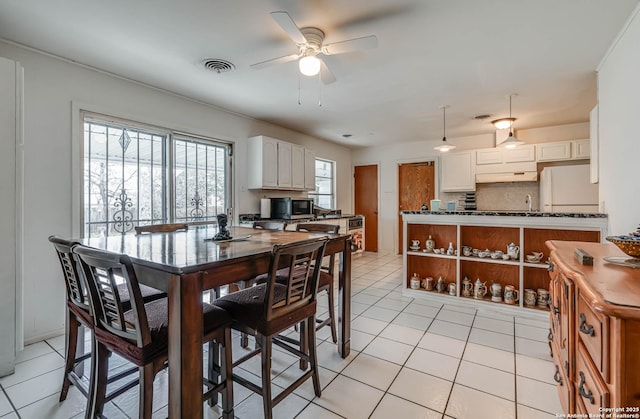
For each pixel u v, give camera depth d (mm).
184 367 1214
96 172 2898
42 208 2502
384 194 6695
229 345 1515
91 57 2596
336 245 2141
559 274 1521
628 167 2129
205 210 3910
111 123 2984
